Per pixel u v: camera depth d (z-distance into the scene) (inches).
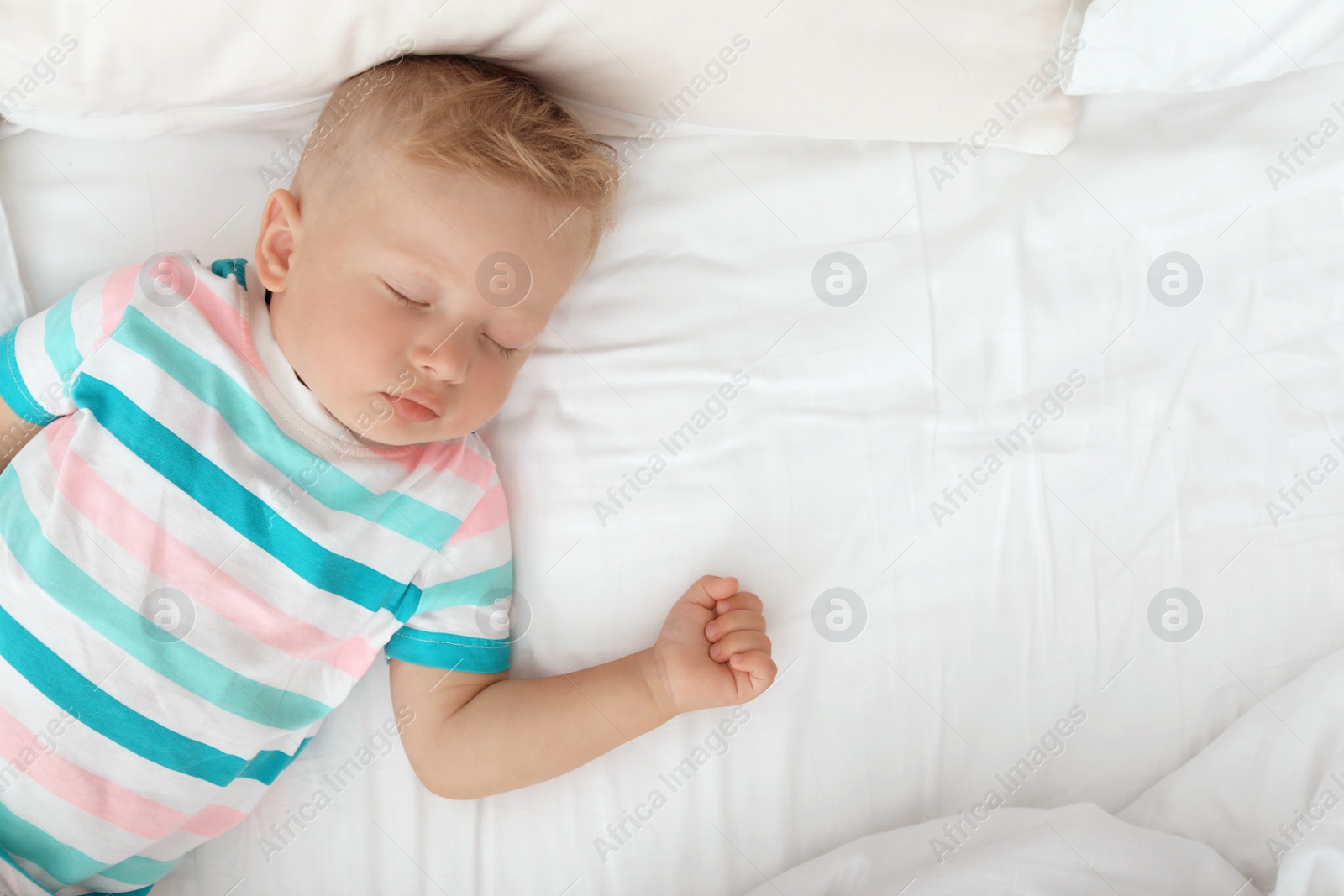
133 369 39.3
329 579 40.7
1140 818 41.9
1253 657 45.0
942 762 44.5
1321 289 47.3
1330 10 42.5
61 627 37.5
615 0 38.4
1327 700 40.6
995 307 47.4
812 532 45.7
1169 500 46.1
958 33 42.3
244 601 39.6
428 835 43.1
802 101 44.5
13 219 43.6
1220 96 48.0
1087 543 45.8
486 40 39.8
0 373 40.9
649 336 46.8
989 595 45.4
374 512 41.4
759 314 47.2
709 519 45.5
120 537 38.3
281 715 40.8
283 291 39.9
